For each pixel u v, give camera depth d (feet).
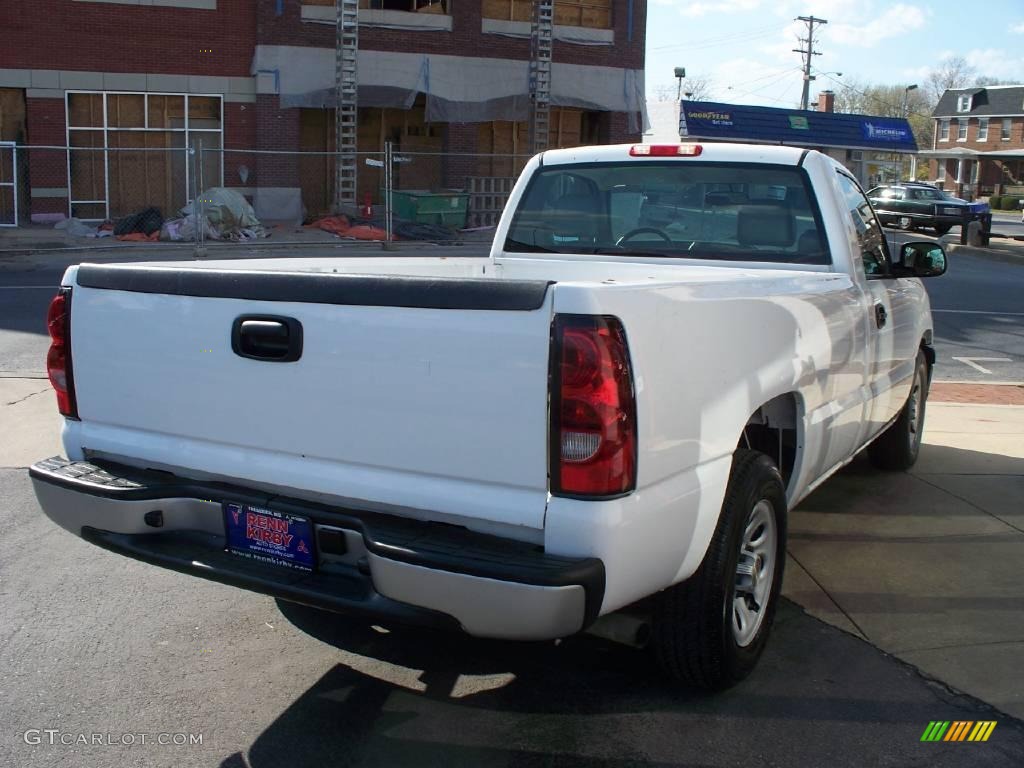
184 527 11.23
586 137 93.91
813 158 15.33
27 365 30.53
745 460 11.45
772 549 12.24
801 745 10.61
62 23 74.59
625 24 89.61
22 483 19.39
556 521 9.04
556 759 10.34
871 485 20.22
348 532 10.09
